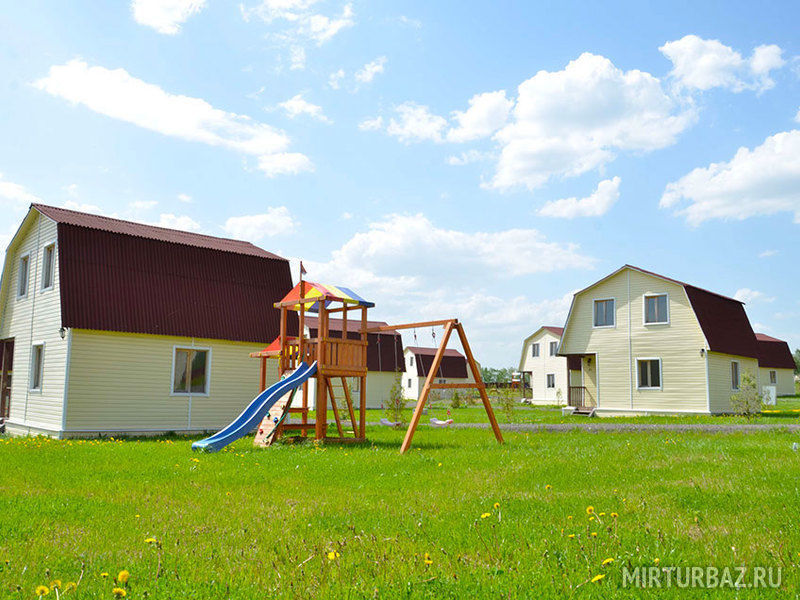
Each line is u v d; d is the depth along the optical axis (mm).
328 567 4062
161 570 3996
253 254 21141
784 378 52594
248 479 8242
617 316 28828
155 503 6535
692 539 4680
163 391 17891
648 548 4375
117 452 11680
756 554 4223
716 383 26484
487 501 6359
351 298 14758
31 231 20203
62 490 7410
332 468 9195
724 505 5906
